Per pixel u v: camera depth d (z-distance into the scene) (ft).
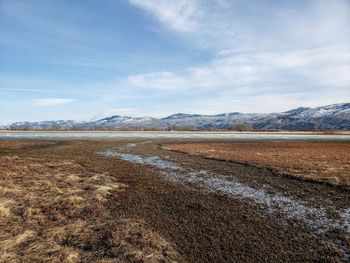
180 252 28.60
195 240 31.63
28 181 57.72
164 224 36.58
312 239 32.22
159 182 63.00
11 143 169.68
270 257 27.86
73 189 53.21
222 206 44.98
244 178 68.28
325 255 28.30
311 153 122.93
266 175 72.23
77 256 26.27
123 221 36.29
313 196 51.39
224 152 127.95
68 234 31.76
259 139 245.45
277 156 110.73
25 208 40.47
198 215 40.37
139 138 249.14
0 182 55.01
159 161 98.68
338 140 231.30
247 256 28.04
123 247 28.40
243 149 144.36
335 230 34.88
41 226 34.45
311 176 67.56
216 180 65.77
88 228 33.76
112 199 48.21
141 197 49.83
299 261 27.09
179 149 142.82
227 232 34.09
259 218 39.34
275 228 35.60
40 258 25.86
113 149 143.43
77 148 146.20
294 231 34.60
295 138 264.31
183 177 69.26
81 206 43.04
